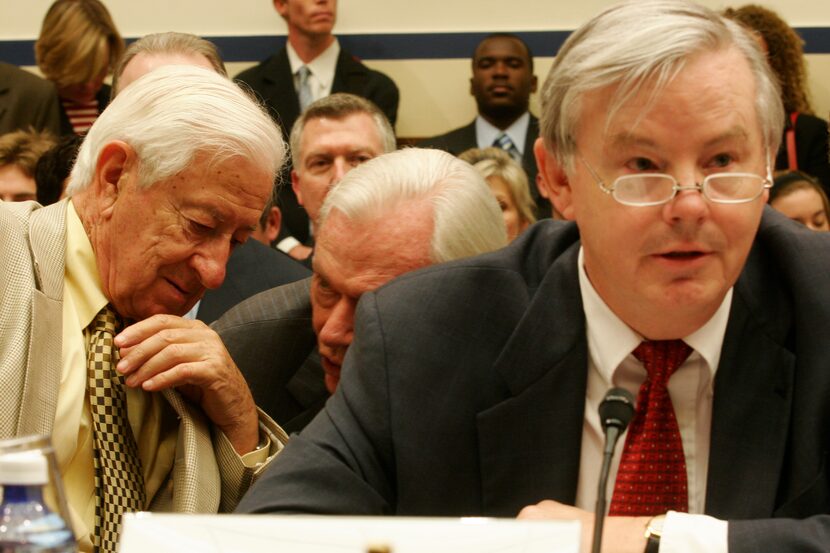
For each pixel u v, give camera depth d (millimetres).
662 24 1378
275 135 1970
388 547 1048
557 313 1615
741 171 1405
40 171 3330
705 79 1376
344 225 2045
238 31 5164
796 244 1610
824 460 1524
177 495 1898
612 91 1400
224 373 1963
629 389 1597
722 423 1542
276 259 2914
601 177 1430
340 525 1068
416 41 5152
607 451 1311
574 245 1660
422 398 1607
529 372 1602
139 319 2018
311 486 1556
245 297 2828
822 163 4613
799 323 1561
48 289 1898
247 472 1975
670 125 1380
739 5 5035
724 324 1563
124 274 1942
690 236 1395
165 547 1089
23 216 1976
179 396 1963
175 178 1894
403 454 1587
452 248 2031
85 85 4668
